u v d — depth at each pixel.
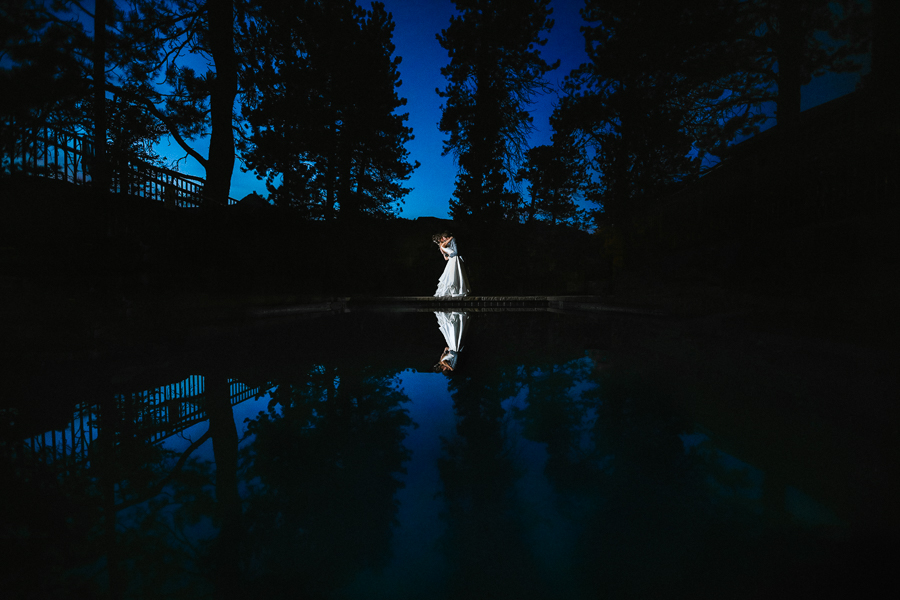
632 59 10.93
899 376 2.49
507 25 16.45
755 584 0.90
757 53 7.03
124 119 10.03
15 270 3.65
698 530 1.12
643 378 3.03
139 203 5.24
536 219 17.33
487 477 1.46
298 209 10.57
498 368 3.42
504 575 0.92
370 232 18.50
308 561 1.00
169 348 4.34
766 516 1.18
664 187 11.10
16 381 2.84
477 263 18.38
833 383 2.55
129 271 4.58
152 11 9.77
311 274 11.55
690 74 9.50
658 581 0.91
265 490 1.36
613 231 12.97
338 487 1.39
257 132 16.66
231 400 2.48
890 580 0.90
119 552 1.02
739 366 3.34
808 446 1.69
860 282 3.72
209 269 6.37
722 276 6.51
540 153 15.77
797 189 4.82
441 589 0.89
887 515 1.17
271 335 5.56
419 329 6.31
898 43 3.79
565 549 1.03
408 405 2.37
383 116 20.52
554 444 1.76
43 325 3.45
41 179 4.09
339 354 4.11
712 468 1.52
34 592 0.88
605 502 1.27
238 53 11.91
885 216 3.59
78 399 2.50
